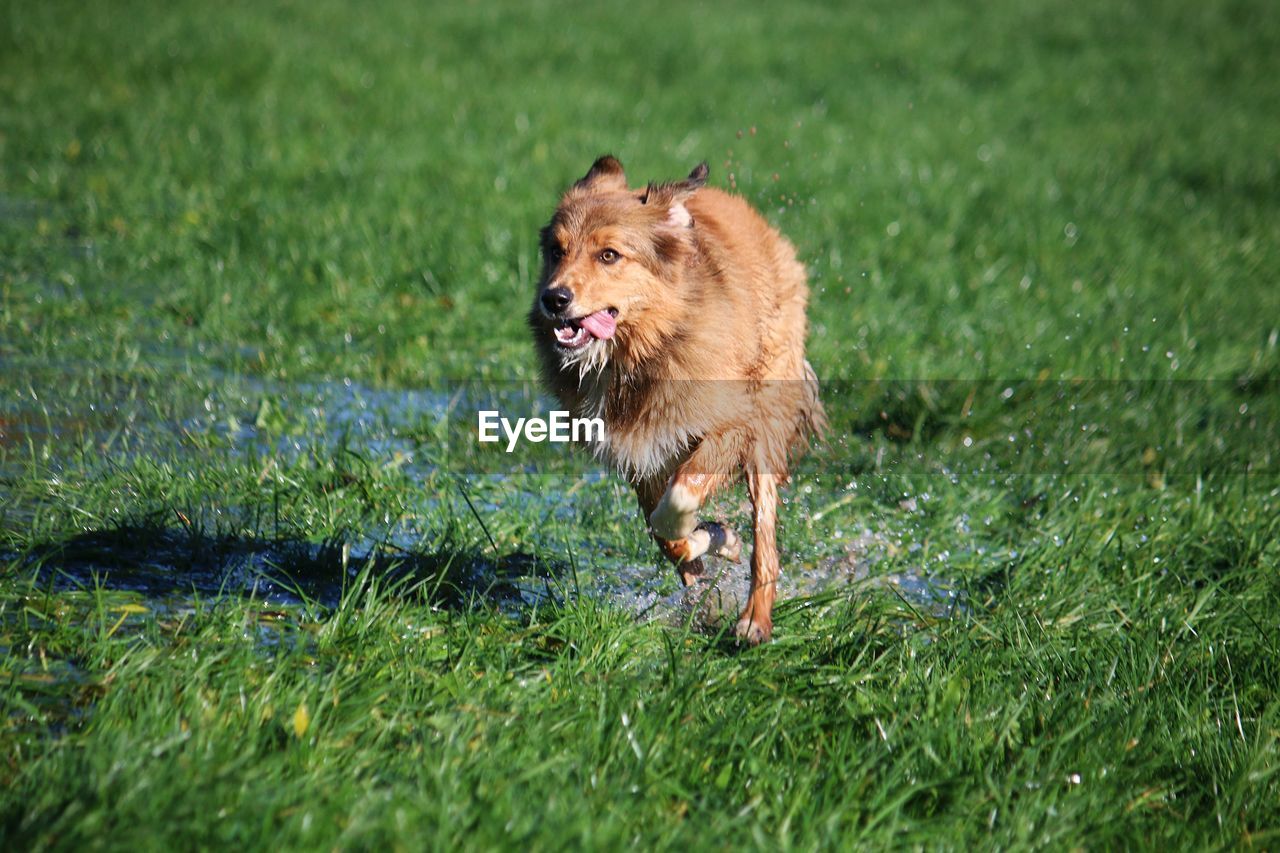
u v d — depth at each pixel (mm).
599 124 18250
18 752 3756
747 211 6477
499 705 4398
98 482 6203
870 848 3760
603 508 6770
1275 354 10570
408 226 12273
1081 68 26828
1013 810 4074
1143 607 5910
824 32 28656
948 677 4777
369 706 4258
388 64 21516
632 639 5164
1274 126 22297
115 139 15148
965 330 10414
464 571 5879
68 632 4668
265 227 11883
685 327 5574
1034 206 15352
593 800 3781
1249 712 4980
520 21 27078
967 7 33719
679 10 30281
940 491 7559
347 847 3434
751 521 6734
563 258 5531
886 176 16312
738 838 3758
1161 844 4000
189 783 3592
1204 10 34344
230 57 20469
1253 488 7758
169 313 9680
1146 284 12375
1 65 18797
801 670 4973
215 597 5328
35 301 9523
